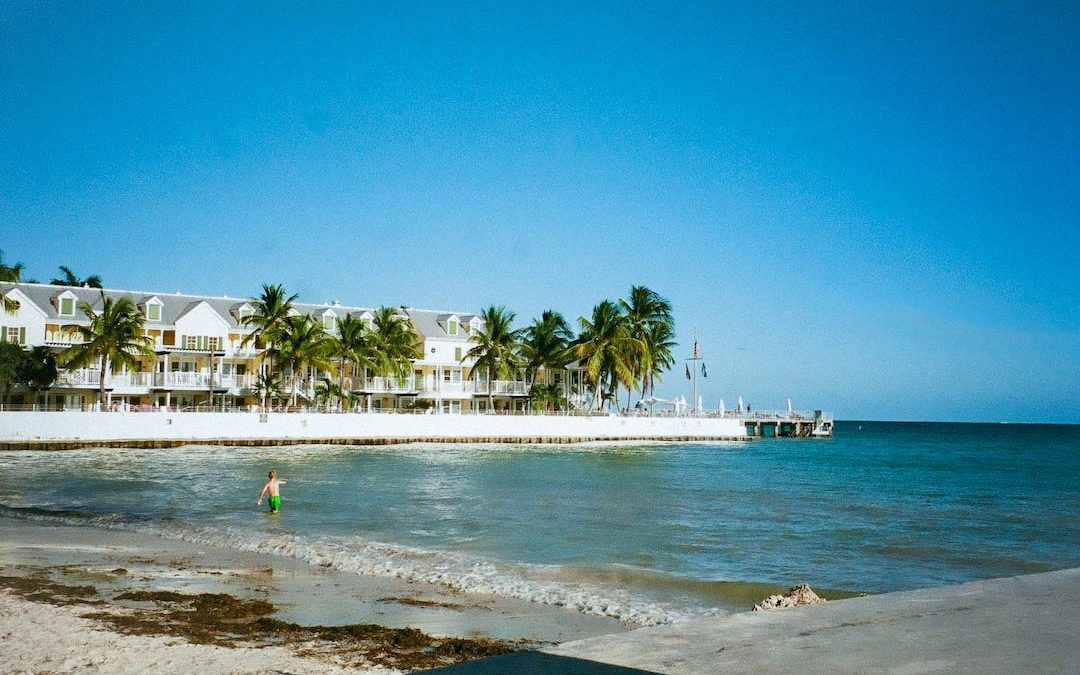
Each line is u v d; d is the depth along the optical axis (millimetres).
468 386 94250
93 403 73750
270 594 16219
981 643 7879
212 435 68188
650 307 98312
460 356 95188
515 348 93562
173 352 78688
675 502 34781
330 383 80875
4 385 67562
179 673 10477
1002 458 84625
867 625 8609
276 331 77000
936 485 47219
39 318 73938
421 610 15242
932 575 20062
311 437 72625
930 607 9516
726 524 28234
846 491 41844
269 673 10625
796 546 23938
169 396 77250
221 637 12391
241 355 83312
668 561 21156
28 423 61594
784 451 90125
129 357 69625
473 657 11844
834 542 24781
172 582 16984
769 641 7973
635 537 25016
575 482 43656
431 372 94188
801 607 9586
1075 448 114312
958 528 28078
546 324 96188
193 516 27844
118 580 16969
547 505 32844
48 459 54688
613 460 64375
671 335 102938
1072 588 10680
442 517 28625
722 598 16969
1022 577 11531
